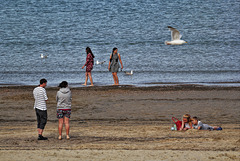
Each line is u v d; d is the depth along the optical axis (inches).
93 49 5403.5
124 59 4606.3
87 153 1342.3
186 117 1716.3
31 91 2783.0
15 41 5979.3
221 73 3722.9
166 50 5251.0
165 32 6850.4
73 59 4623.5
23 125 1863.9
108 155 1316.4
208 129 1723.7
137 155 1315.2
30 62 4402.1
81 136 1631.4
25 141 1544.0
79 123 1903.3
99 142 1519.4
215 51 5157.5
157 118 1990.7
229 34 6658.5
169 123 1882.4
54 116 2069.4
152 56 4810.5
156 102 2384.4
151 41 6003.9
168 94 2640.3
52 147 1444.4
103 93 2689.5
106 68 4089.6
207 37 6397.6
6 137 1615.4
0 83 3174.2
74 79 3400.6
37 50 5260.8
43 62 4404.5
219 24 7657.5
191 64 4264.3
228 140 1517.0
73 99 2488.9
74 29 7150.6
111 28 7244.1
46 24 7696.9
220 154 1317.7
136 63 4338.1
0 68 4003.4
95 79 3412.9
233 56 4783.5
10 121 1946.4
